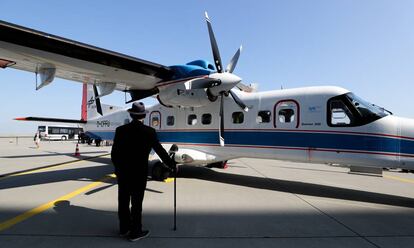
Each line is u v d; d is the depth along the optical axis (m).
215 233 3.69
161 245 3.28
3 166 10.59
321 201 5.59
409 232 3.85
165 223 4.06
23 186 6.68
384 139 5.50
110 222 4.09
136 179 3.45
